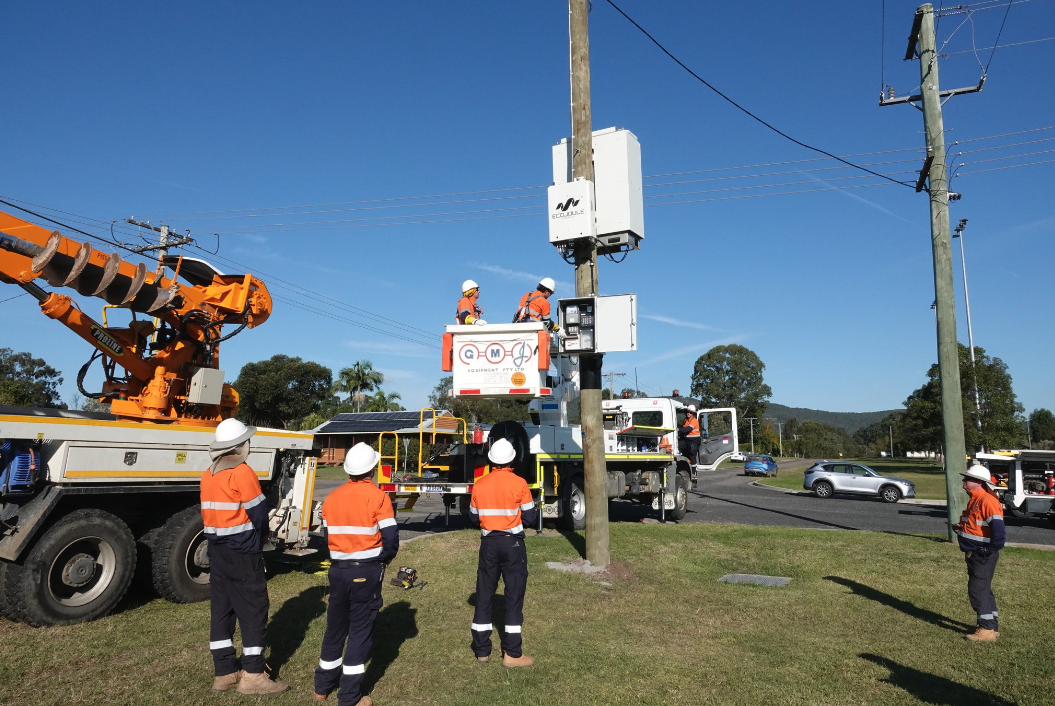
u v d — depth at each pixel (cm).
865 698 497
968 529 656
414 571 842
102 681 504
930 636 652
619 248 1004
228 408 881
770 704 484
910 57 1362
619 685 515
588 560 940
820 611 737
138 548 754
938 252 1278
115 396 778
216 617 489
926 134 1306
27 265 673
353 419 4541
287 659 562
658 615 714
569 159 1013
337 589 467
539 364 943
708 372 9694
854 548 1120
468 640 616
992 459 1738
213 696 482
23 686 490
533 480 1240
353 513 472
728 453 2266
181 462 750
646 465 1603
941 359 1260
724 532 1279
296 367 5772
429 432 1302
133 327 788
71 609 639
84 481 657
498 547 559
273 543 867
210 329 837
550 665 554
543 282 1184
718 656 587
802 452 12762
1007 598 805
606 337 904
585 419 956
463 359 970
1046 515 1652
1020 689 516
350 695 453
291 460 925
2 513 613
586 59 966
